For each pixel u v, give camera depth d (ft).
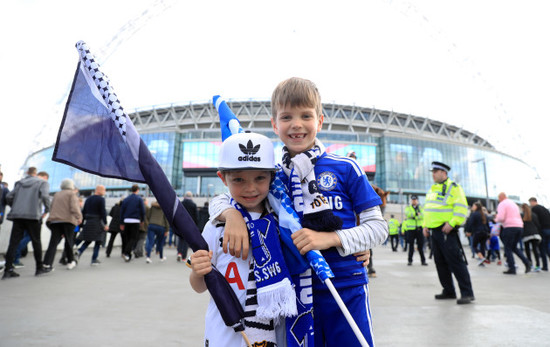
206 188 205.46
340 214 3.86
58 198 18.85
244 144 3.52
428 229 13.98
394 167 208.03
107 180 218.38
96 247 22.16
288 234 3.56
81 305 11.12
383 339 8.05
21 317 9.53
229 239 3.53
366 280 3.98
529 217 23.53
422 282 17.04
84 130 3.91
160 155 209.56
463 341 7.90
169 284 15.35
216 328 3.60
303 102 3.93
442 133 281.74
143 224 29.48
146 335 8.11
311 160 3.91
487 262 28.84
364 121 261.03
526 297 13.26
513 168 260.62
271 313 3.28
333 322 3.75
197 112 265.13
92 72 3.94
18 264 20.42
